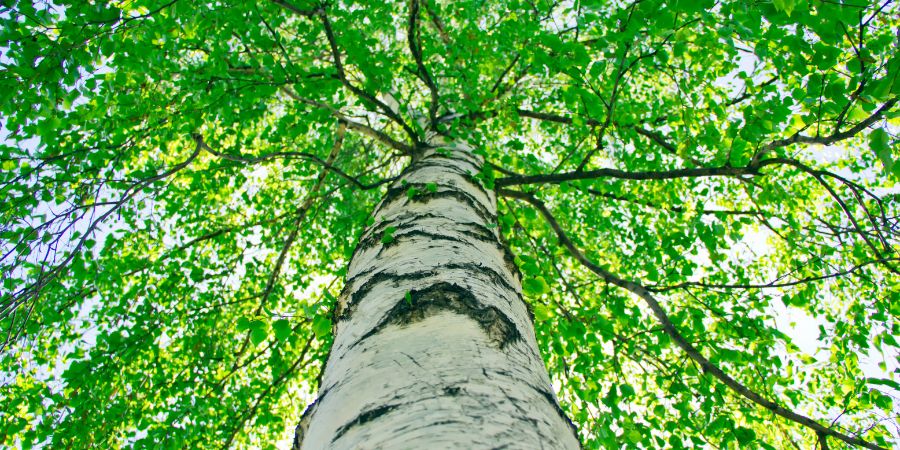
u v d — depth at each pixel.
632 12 1.96
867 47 1.75
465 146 3.67
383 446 0.92
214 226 5.09
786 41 1.97
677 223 4.78
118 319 3.99
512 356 1.25
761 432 4.45
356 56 2.73
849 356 3.93
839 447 4.05
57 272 2.31
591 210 5.36
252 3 2.34
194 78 2.58
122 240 4.24
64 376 3.57
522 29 3.13
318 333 1.71
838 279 4.47
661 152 4.67
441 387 1.05
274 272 4.48
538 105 4.55
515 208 4.37
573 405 3.15
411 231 1.94
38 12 2.04
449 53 3.99
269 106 3.72
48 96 2.24
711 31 2.31
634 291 3.35
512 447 0.91
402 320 1.34
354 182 3.23
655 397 3.93
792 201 3.09
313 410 1.25
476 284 1.54
